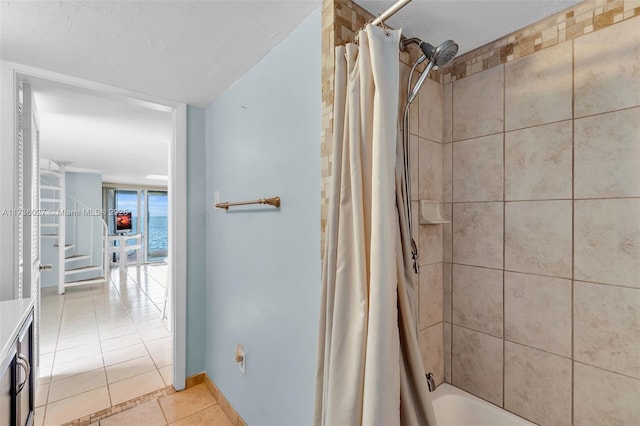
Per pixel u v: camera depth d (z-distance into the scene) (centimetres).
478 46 141
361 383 83
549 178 120
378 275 82
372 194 85
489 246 139
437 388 150
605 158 107
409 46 136
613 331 105
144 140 314
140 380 215
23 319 124
